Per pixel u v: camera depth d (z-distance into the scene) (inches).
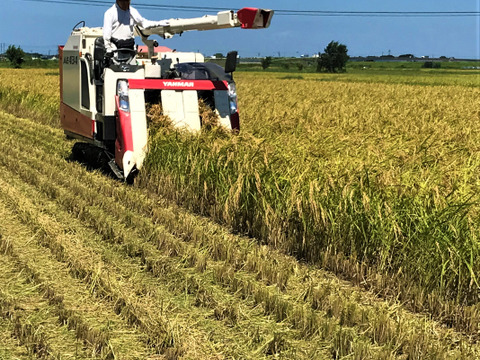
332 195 259.8
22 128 548.7
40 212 294.4
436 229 226.7
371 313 207.8
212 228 285.7
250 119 442.6
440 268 222.4
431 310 216.7
